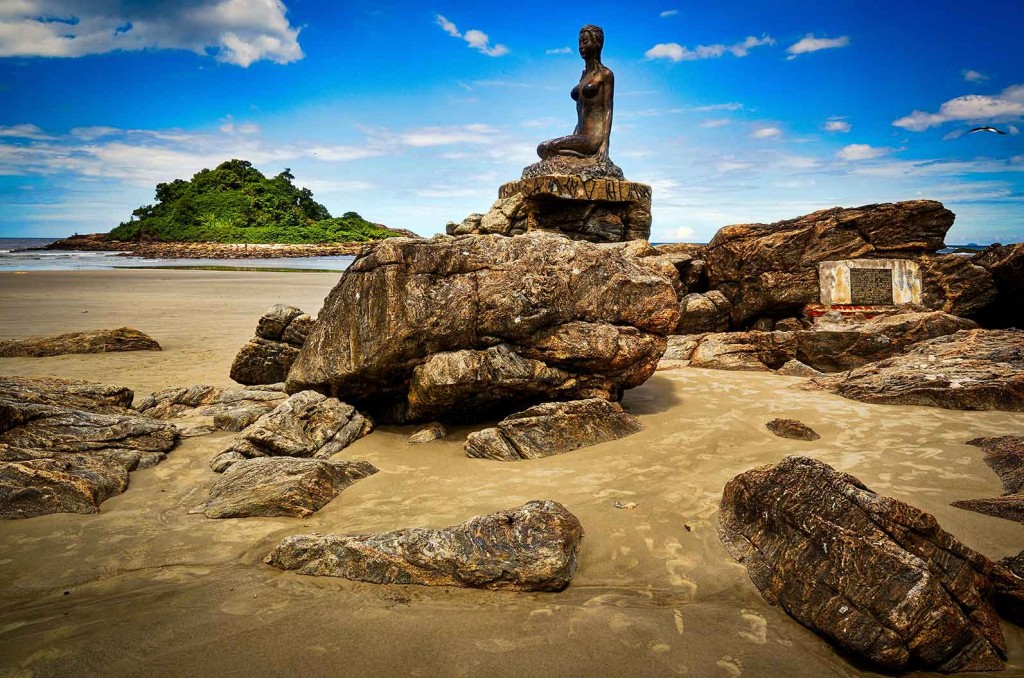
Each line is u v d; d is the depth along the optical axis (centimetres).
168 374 1102
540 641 344
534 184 1406
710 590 395
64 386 777
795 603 370
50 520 506
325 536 437
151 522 507
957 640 334
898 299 1360
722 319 1471
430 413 731
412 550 414
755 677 319
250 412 766
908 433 679
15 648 338
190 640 345
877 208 1405
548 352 734
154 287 3081
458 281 712
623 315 772
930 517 384
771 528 427
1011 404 776
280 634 351
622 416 702
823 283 1371
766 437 670
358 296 716
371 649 338
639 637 348
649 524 472
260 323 1029
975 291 1323
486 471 595
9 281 3353
